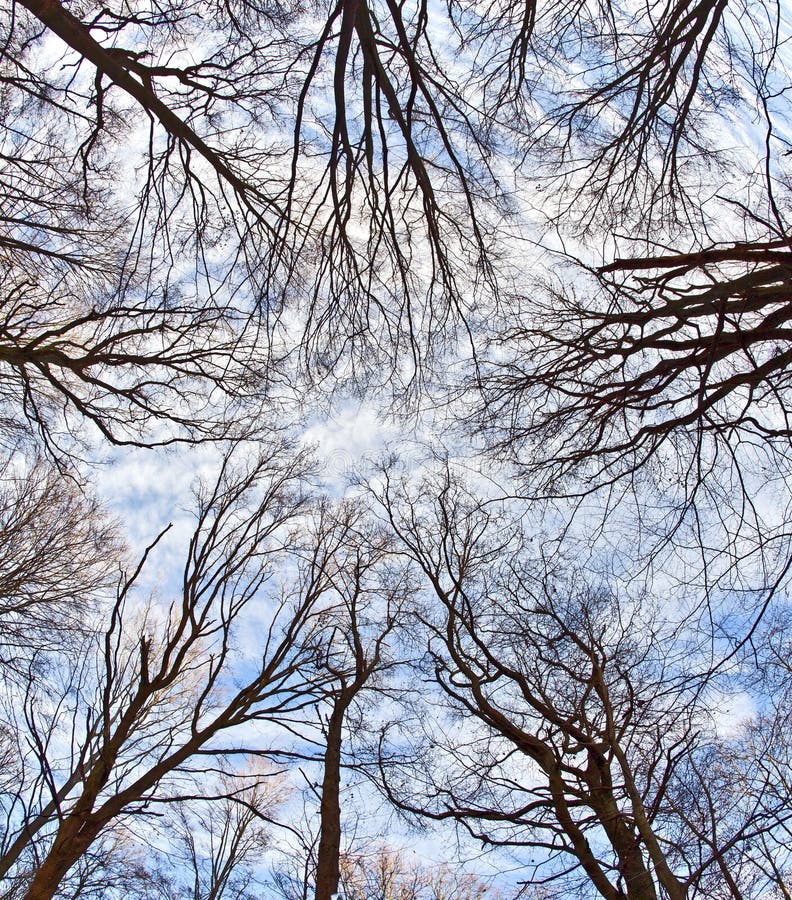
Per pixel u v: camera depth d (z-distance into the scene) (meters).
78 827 6.74
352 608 9.79
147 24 6.88
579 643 8.44
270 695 8.60
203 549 8.62
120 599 7.79
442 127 5.41
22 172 7.93
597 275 6.02
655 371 6.31
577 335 6.95
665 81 5.99
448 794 7.51
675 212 6.60
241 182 6.96
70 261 8.66
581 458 7.05
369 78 4.99
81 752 7.95
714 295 5.25
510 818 6.91
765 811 5.41
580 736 7.68
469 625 8.94
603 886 6.21
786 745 6.36
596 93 6.08
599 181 6.70
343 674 9.02
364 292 5.90
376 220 5.67
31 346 8.07
